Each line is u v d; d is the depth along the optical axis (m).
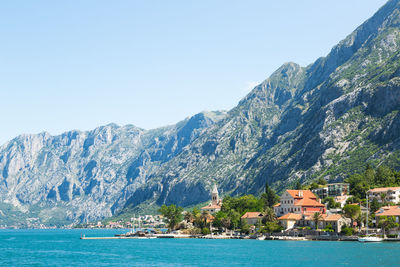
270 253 191.12
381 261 156.75
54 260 193.50
